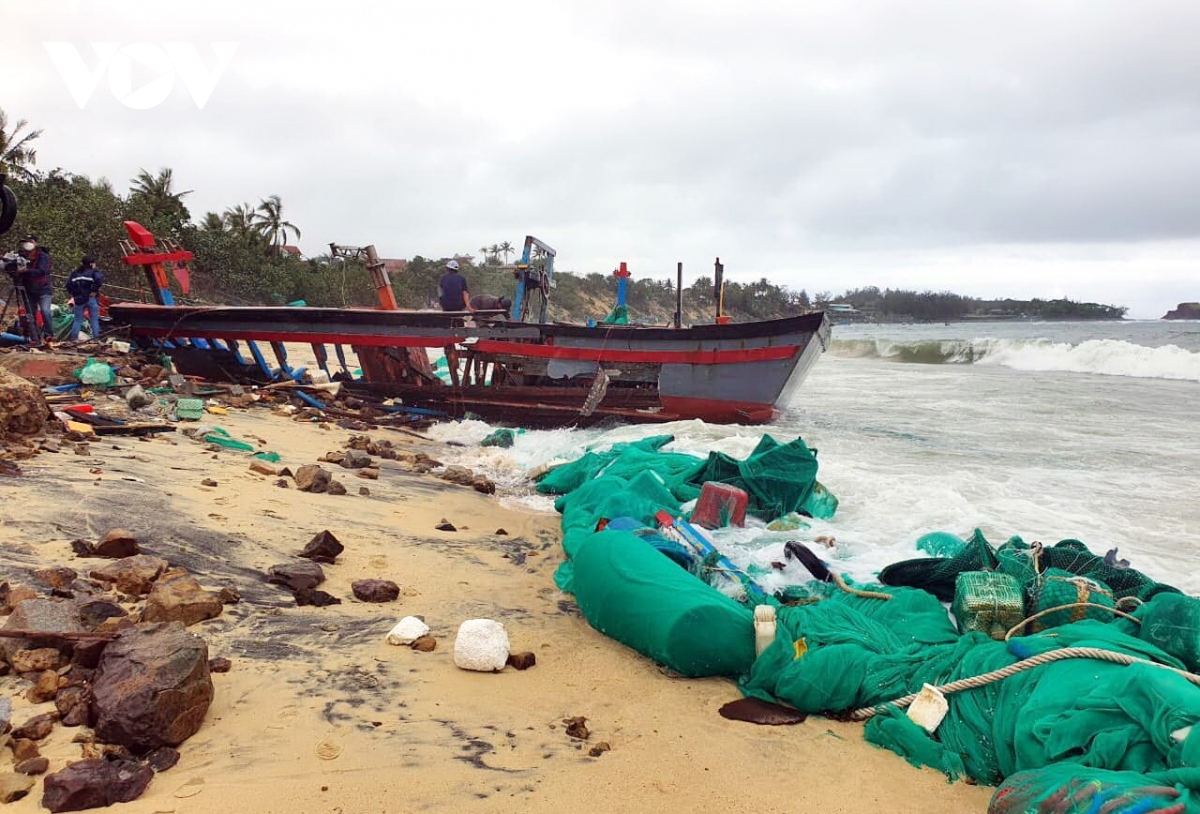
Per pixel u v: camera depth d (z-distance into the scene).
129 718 3.46
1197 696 3.51
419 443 14.00
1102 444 14.02
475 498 9.73
